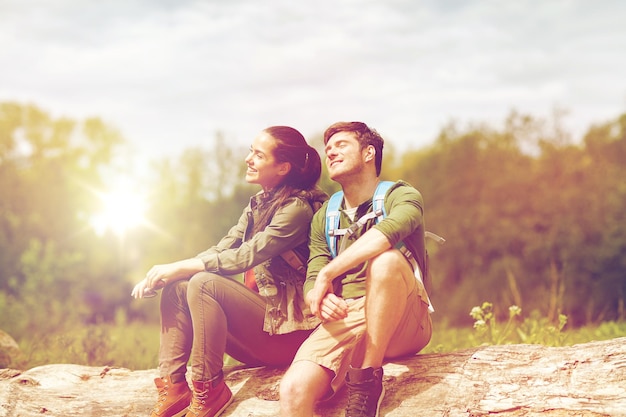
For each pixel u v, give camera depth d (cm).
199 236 2420
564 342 588
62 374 428
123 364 647
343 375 340
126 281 2288
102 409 386
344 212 363
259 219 385
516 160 2295
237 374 399
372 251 327
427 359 371
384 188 357
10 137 4981
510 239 2003
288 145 384
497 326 601
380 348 330
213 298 356
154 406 379
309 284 358
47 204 2458
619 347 346
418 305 353
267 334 374
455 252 2111
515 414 323
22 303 1391
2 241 1872
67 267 1606
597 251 1702
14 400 391
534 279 1809
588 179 2073
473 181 2275
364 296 350
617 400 315
